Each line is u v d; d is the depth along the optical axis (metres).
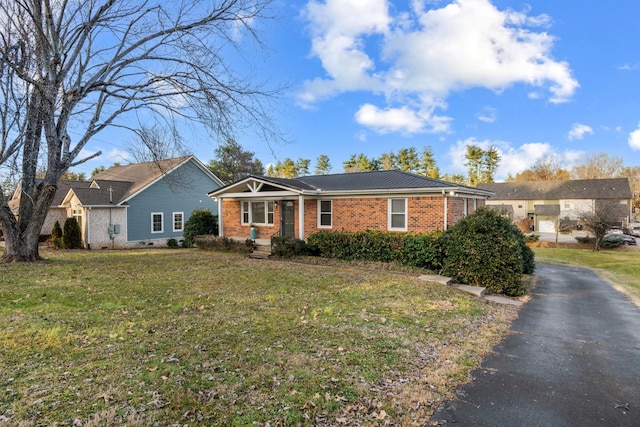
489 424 3.24
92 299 7.09
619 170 60.75
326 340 5.11
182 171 24.44
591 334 6.35
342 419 3.19
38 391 3.41
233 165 40.75
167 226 23.84
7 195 12.64
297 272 10.97
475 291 9.41
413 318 6.52
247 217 18.41
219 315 6.18
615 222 26.89
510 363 4.80
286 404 3.38
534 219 45.53
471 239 10.29
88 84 11.47
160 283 8.90
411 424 3.19
